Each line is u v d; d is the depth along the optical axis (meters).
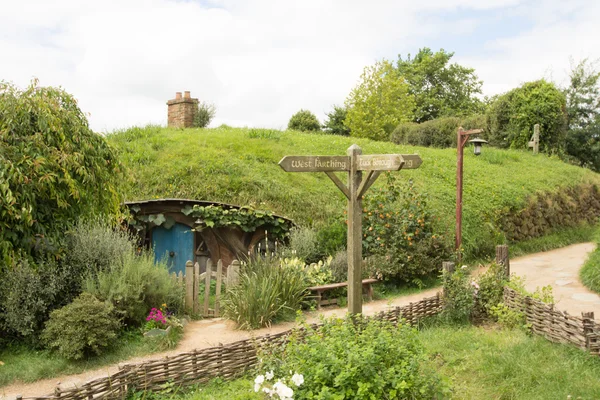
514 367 4.91
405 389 3.77
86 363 5.81
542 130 20.38
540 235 14.06
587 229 15.63
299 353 4.25
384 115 30.42
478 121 22.88
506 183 14.77
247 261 9.88
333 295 8.71
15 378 5.47
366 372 3.77
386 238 9.62
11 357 5.97
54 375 5.59
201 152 12.63
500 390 4.54
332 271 8.95
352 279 5.78
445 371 5.06
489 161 17.23
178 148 12.80
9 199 6.09
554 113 20.16
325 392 3.64
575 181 16.88
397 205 10.12
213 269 10.02
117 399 4.56
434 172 14.59
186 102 17.81
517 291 6.68
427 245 9.59
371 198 10.14
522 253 12.55
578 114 24.89
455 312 7.01
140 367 4.81
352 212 5.79
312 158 5.48
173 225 10.05
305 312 8.02
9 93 7.14
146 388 4.79
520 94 20.69
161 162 11.95
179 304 7.59
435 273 9.87
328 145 15.75
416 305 6.85
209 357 5.18
